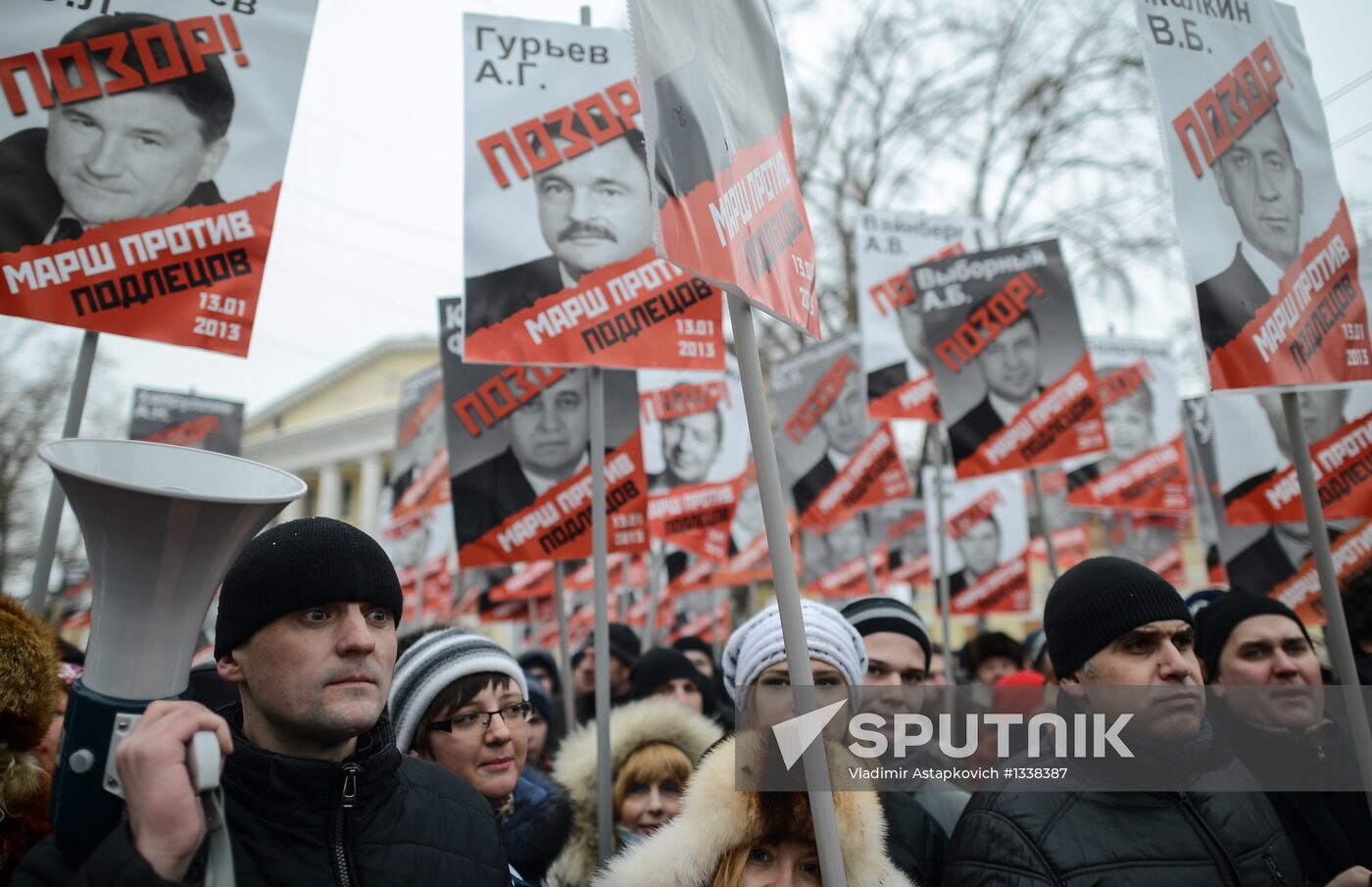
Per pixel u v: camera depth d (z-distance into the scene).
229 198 2.81
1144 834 2.03
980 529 11.05
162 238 2.73
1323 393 4.70
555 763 3.25
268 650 1.70
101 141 2.72
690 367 3.58
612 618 10.59
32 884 1.47
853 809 2.01
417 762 2.06
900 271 7.36
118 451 1.52
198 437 9.74
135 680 1.39
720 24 1.99
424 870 1.78
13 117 2.65
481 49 3.64
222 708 1.98
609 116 3.70
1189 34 2.92
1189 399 8.68
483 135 3.57
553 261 3.53
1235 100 2.95
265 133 2.87
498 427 4.80
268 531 1.79
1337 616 2.55
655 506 7.20
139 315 2.69
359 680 1.73
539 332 3.46
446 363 4.86
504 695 2.77
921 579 13.35
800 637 1.79
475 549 4.67
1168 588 2.21
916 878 2.42
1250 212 2.87
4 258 2.58
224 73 2.86
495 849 1.94
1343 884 2.13
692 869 1.99
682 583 9.11
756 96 2.10
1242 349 2.74
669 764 3.01
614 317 3.53
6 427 19.73
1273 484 5.44
